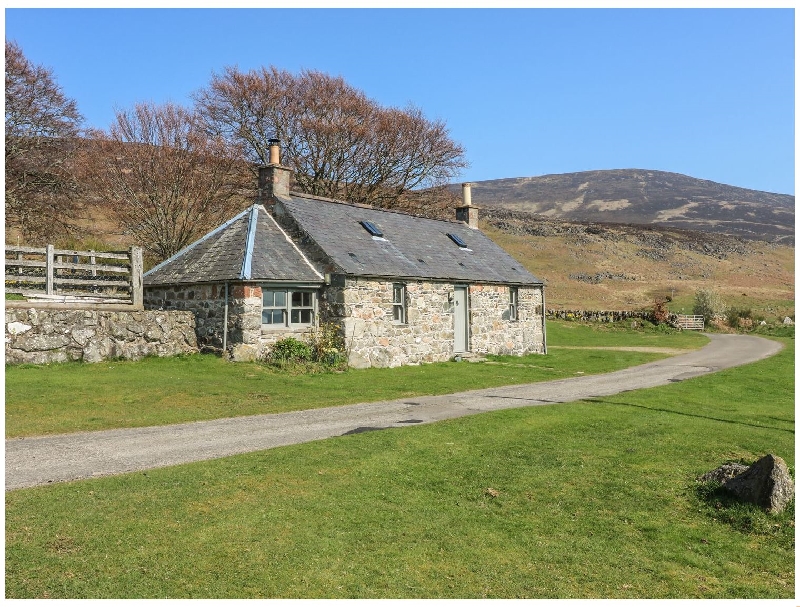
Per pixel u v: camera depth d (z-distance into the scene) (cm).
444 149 4212
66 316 1639
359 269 2022
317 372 1783
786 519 765
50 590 529
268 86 3688
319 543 646
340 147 3788
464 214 3047
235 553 614
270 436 1053
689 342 3547
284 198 2206
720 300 5122
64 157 3288
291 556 616
